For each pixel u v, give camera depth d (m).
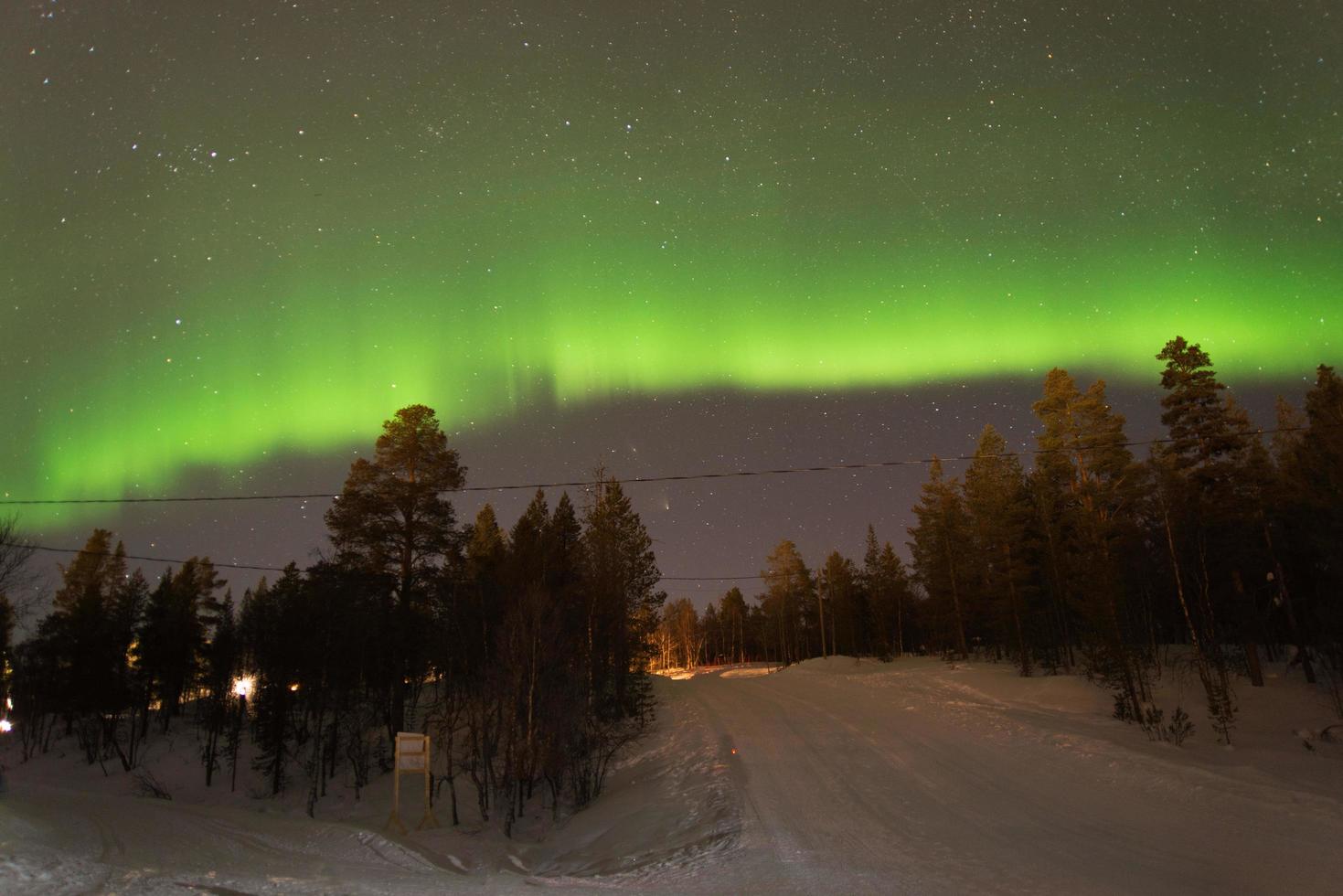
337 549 39.34
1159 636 50.38
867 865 13.19
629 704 38.78
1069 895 10.62
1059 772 20.45
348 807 32.19
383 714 41.62
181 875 11.85
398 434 40.62
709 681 59.75
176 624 56.53
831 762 24.03
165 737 53.66
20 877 10.35
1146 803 16.59
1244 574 39.06
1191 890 10.67
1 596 34.41
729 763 25.17
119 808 21.81
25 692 53.16
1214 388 39.72
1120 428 48.81
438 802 29.52
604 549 41.00
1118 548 38.53
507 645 27.86
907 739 27.19
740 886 12.55
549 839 21.81
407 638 38.12
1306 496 35.69
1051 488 51.31
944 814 16.88
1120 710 30.38
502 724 27.77
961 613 64.19
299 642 39.53
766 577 111.31
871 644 91.50
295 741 45.50
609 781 28.03
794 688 49.09
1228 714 26.14
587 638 35.94
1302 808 14.86
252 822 20.52
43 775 46.94
